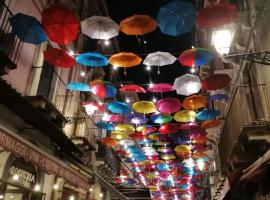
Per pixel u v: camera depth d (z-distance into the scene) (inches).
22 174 403.5
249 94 453.1
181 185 1033.5
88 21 261.6
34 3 466.0
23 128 405.4
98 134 845.2
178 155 730.8
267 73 367.2
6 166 360.2
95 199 735.7
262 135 328.8
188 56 292.7
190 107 422.9
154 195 1173.1
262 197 344.5
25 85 435.5
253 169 281.1
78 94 669.9
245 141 353.4
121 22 247.3
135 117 522.3
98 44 849.5
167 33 245.6
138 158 762.2
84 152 607.8
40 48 485.4
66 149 511.2
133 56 297.0
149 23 245.4
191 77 349.1
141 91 384.2
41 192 439.5
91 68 778.8
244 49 449.1
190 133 576.7
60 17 234.7
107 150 832.3
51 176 495.5
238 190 397.1
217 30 312.3
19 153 301.6
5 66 323.9
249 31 421.1
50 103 431.8
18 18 252.7
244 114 464.1
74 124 645.3
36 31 259.4
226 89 619.8
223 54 315.9
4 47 368.2
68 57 292.4
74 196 619.5
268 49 352.5
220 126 745.6
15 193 390.9
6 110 375.6
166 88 370.6
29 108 361.7
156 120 499.8
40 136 459.2
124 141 666.2
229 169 569.9
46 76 501.4
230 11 219.9
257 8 380.2
